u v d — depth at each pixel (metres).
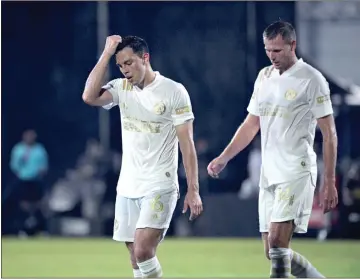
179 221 55.56
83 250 47.44
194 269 38.03
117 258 43.28
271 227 24.94
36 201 60.09
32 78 73.19
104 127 69.44
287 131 24.92
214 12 68.31
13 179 69.31
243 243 49.81
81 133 73.38
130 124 24.98
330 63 68.75
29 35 72.94
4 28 72.69
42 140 73.25
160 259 42.00
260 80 25.58
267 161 25.34
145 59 24.70
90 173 62.22
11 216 60.16
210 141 67.94
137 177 24.84
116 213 25.44
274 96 25.06
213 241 51.34
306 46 68.56
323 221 52.78
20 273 37.28
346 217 52.50
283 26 24.78
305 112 24.89
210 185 61.84
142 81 24.80
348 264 39.34
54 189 62.81
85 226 61.53
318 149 55.44
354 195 52.34
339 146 63.50
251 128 26.31
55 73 73.19
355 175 52.50
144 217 24.52
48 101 73.44
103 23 69.31
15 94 73.00
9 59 72.94
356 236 52.47
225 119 68.06
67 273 37.34
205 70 68.50
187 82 68.75
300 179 24.84
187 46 68.81
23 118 73.00
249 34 67.19
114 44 24.67
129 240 25.36
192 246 48.34
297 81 24.78
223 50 68.06
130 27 69.75
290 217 24.77
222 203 54.22
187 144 24.55
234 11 67.94
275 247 24.75
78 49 72.94
